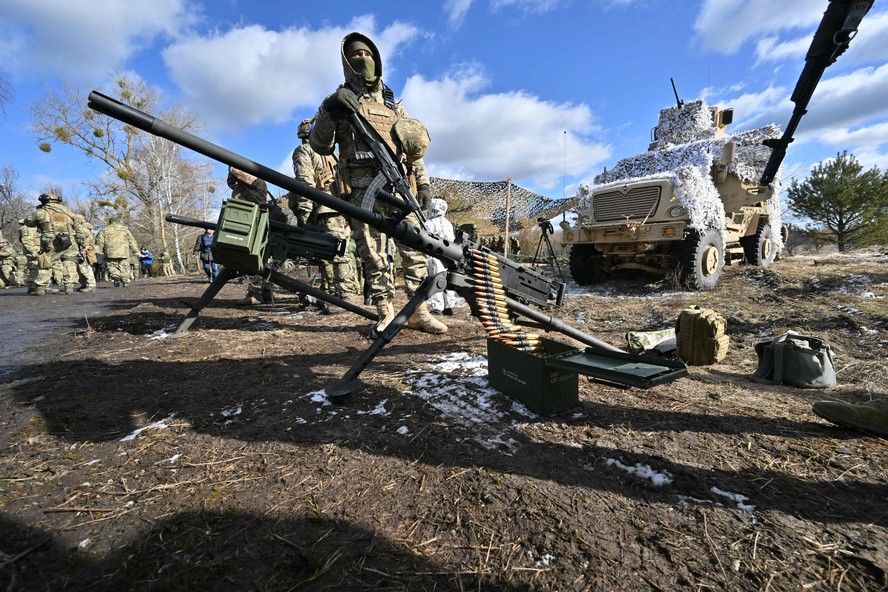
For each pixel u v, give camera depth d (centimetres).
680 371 192
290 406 254
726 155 873
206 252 1291
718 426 225
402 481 177
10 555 134
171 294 923
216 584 123
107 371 332
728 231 937
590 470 184
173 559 133
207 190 3531
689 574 127
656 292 791
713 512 155
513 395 260
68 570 128
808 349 293
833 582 123
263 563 132
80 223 1054
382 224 256
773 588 121
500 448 203
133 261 1880
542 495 165
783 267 888
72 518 154
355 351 394
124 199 3092
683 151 945
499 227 1789
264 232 356
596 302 693
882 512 153
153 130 197
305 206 593
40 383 303
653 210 834
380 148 276
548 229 1102
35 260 989
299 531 147
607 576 126
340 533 146
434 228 619
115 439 215
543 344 274
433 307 627
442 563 133
